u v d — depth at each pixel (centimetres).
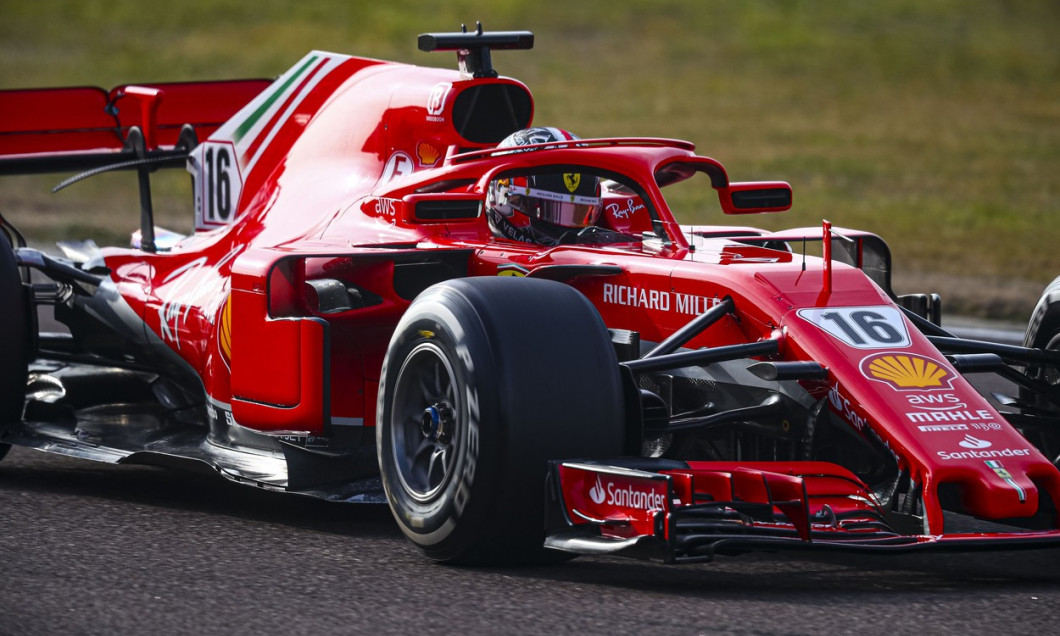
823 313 1767
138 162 2612
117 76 11106
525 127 2373
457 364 1634
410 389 1744
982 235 5928
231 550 1752
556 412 1625
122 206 6519
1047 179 7775
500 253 2005
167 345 2370
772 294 1786
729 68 12138
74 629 1402
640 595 1544
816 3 14912
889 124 9881
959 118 10225
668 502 1488
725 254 1945
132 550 1747
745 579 1633
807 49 12988
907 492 1641
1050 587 1614
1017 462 1627
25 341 2305
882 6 14938
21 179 7412
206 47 12338
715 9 14450
